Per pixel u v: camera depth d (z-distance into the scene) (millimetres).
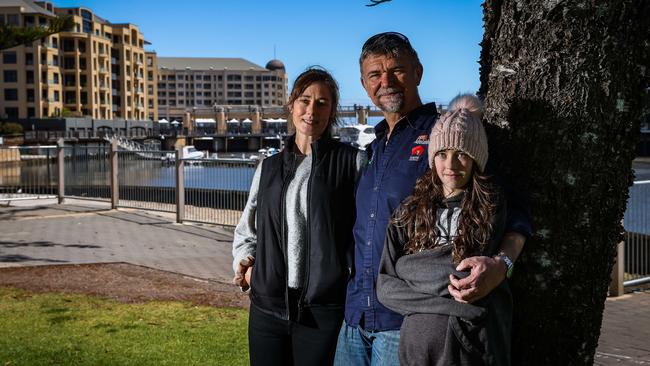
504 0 2549
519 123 2451
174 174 13539
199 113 137000
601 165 2365
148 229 12289
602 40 2334
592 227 2381
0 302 6430
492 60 2646
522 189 2377
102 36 114750
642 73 2455
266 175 3129
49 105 101875
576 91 2344
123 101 121438
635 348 5309
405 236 2350
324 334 2910
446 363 2139
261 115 139000
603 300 2482
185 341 5129
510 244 2148
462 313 2113
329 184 2941
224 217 12539
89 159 16078
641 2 2371
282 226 2988
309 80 3086
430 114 2752
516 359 2469
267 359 3027
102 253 9711
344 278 2906
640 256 7969
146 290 7094
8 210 14961
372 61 2801
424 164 2574
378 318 2596
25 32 18266
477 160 2182
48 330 5426
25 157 16875
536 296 2412
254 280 3057
